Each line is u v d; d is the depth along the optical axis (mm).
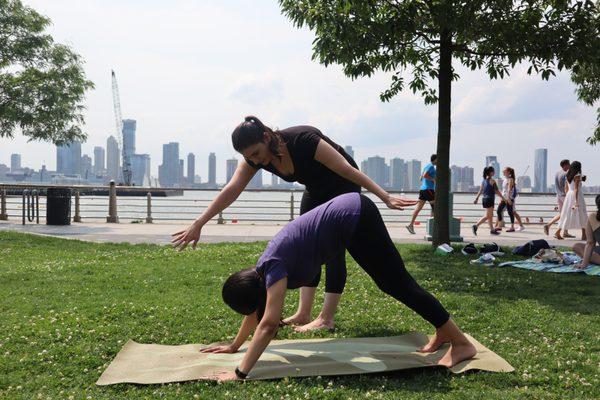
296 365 4266
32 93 18297
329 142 4988
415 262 9367
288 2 10062
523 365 4336
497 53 10086
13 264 9266
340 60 10250
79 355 4578
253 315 4438
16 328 5285
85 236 14273
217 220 20156
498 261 9594
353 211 4172
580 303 6543
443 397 3695
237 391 3787
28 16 18312
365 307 6387
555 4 9117
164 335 5215
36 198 19016
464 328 5461
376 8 9539
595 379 4051
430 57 11344
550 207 21031
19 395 3756
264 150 4523
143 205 19906
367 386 3928
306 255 4020
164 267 8789
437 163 10844
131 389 3883
